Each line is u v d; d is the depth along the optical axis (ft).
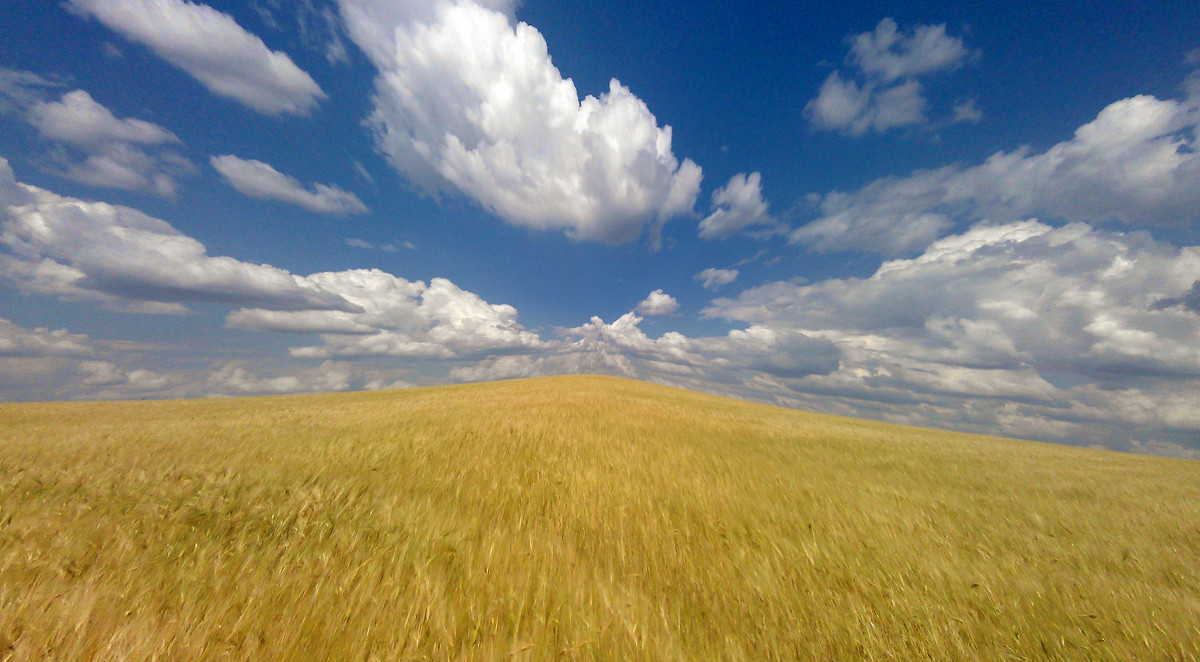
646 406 66.18
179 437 32.63
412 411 51.85
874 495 24.59
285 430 36.55
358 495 18.83
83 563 11.71
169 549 12.69
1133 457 58.80
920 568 14.44
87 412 55.62
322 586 10.97
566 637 9.69
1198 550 17.84
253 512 16.25
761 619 10.80
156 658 8.48
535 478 23.08
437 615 10.05
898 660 9.60
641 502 19.80
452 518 16.62
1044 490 29.04
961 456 42.63
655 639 9.70
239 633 9.11
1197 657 10.20
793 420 72.18
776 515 19.27
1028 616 11.71
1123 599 13.02
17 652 8.57
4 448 27.61
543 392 82.99
